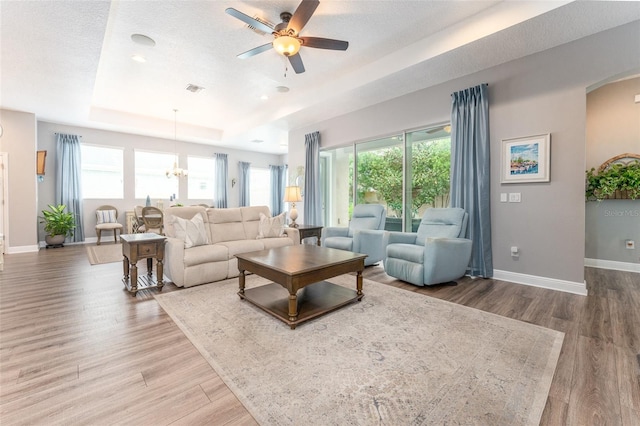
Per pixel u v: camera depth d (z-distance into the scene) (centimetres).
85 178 678
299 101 516
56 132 630
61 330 217
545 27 274
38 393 147
